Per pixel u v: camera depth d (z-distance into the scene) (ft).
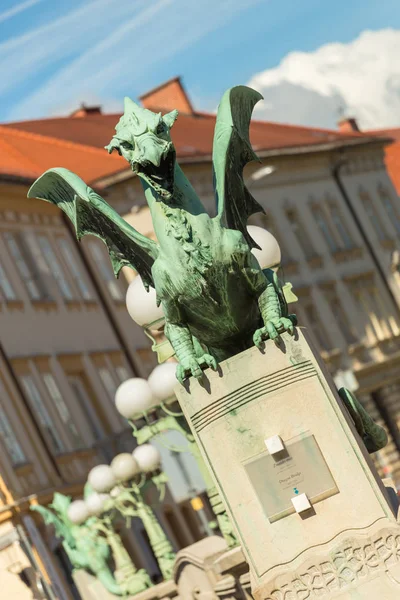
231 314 26.76
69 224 168.25
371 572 26.25
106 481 68.80
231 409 26.96
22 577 120.88
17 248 153.89
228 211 27.20
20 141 189.67
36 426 138.62
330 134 266.16
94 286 169.78
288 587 26.58
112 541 73.41
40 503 127.75
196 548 52.85
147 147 24.84
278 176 225.15
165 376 56.24
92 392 157.58
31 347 146.51
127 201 173.78
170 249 26.00
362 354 228.84
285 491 26.73
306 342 26.76
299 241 226.17
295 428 26.73
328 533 26.53
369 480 26.61
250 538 27.07
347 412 27.53
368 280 239.50
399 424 229.25
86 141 191.11
